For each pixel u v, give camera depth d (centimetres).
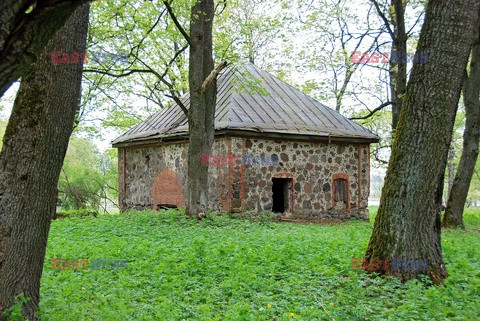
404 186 655
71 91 456
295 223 1520
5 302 431
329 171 1708
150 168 1933
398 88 1786
